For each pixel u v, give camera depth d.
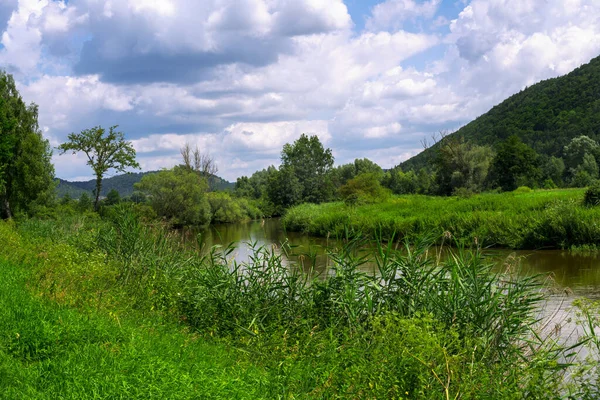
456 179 77.81
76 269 11.16
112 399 4.42
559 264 20.38
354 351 6.09
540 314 9.59
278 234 42.22
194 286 10.04
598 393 5.42
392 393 5.07
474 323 7.02
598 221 23.61
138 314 8.88
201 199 57.44
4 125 40.78
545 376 5.93
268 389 5.37
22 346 5.71
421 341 5.18
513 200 36.03
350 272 8.65
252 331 8.04
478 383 5.26
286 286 9.16
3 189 42.88
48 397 4.38
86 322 6.83
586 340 6.24
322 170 106.81
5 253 13.83
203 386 4.73
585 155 99.00
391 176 101.38
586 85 146.62
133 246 12.38
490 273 8.39
